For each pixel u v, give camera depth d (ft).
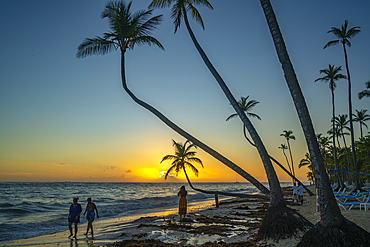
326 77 104.32
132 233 34.99
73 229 44.32
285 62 23.02
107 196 157.07
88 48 39.96
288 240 22.17
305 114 21.39
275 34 23.81
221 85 31.60
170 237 30.45
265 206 67.56
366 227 22.97
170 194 194.08
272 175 26.22
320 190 19.66
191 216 50.80
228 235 30.09
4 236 38.01
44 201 112.78
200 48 34.30
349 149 158.20
